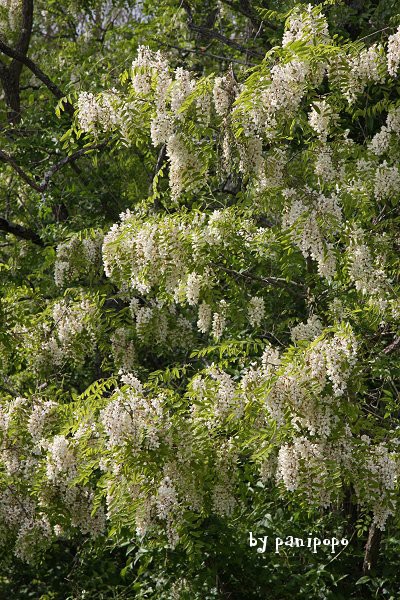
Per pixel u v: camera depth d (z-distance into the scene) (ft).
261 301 22.47
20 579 28.32
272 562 23.45
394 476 17.63
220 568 23.30
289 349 17.60
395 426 21.79
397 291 21.29
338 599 22.53
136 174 33.78
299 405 17.01
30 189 35.99
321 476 17.48
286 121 19.86
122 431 17.29
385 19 30.30
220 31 38.11
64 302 26.48
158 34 38.19
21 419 21.06
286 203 18.94
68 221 33.19
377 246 21.18
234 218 21.44
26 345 26.37
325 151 19.84
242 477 19.99
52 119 34.81
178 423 18.06
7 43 39.14
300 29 19.47
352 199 19.80
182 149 20.15
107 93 21.07
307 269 22.84
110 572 27.12
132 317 26.17
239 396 18.24
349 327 17.15
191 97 19.15
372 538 23.07
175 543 17.83
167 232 20.08
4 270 34.40
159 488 17.74
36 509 21.40
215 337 22.74
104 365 27.78
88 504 21.16
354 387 17.25
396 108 20.83
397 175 19.84
